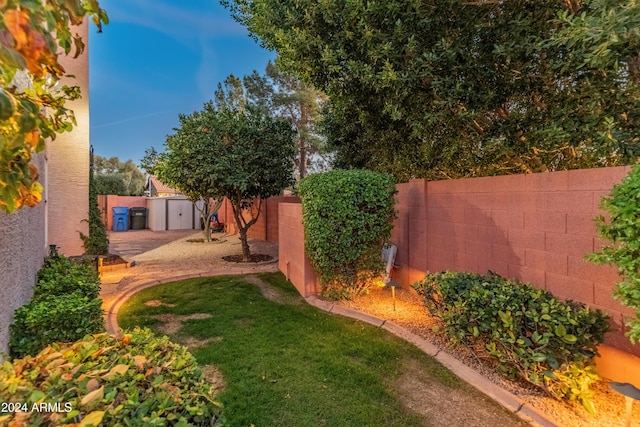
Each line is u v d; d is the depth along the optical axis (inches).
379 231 206.2
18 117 49.6
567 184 130.0
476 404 104.6
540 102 169.3
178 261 352.5
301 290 228.4
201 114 333.1
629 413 85.4
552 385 103.6
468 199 178.9
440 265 198.7
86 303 117.6
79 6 53.1
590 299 121.1
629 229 78.5
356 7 160.2
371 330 163.5
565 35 120.9
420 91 176.6
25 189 62.9
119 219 722.2
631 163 125.7
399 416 98.7
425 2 154.8
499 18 158.7
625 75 130.8
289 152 354.9
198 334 158.9
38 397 50.6
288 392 110.2
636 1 97.1
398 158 231.6
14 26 42.0
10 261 105.3
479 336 124.1
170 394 56.1
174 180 326.0
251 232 567.8
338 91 192.5
